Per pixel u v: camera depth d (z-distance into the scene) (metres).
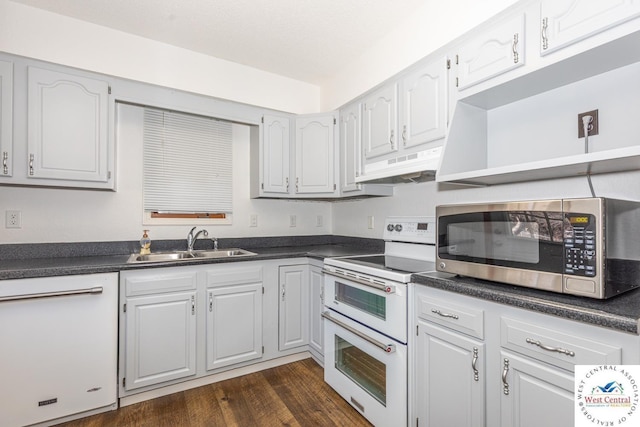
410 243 2.12
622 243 1.06
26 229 2.06
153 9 1.95
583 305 0.96
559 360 0.99
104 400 1.80
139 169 2.44
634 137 1.23
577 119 1.40
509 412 1.12
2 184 1.83
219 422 1.76
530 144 1.57
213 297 2.13
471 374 1.25
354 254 2.41
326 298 2.14
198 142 2.68
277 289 2.40
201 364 2.09
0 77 1.78
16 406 1.60
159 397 2.00
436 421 1.40
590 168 1.24
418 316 1.50
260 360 2.32
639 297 1.05
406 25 2.10
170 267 1.99
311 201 3.25
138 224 2.43
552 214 1.07
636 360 0.85
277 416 1.82
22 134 1.82
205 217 2.73
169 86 2.32
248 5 1.94
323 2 1.92
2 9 1.84
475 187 1.88
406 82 2.02
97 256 2.23
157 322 1.95
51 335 1.67
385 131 2.20
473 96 1.58
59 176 1.92
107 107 2.09
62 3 1.89
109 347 1.81
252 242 2.92
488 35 1.50
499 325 1.16
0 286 1.57
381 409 1.64
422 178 2.11
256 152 2.78
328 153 2.75
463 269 1.37
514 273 1.17
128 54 2.18
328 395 2.04
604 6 1.10
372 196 2.67
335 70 2.76
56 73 1.92
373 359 1.75
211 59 2.50
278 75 2.82
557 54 1.24
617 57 1.20
